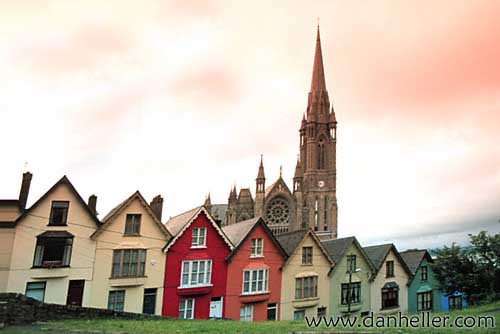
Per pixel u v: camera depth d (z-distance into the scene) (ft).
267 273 107.24
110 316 69.26
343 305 115.24
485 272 105.81
